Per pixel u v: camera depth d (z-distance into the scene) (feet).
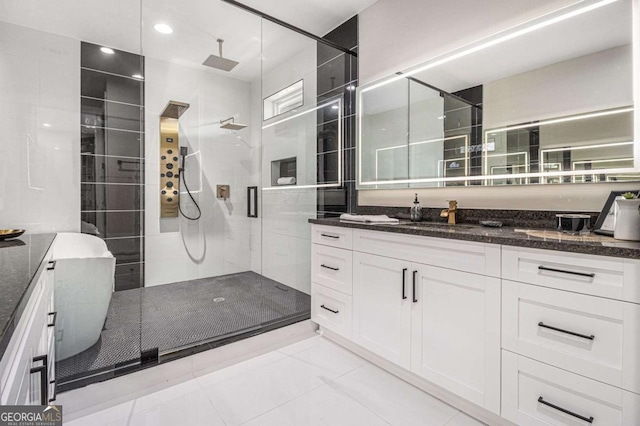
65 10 7.89
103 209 9.47
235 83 11.84
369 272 6.21
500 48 6.05
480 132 6.37
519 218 5.87
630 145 4.65
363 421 4.71
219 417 4.78
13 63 8.04
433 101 7.17
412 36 7.62
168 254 10.69
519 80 5.81
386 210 8.45
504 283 4.25
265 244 11.60
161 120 10.44
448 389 4.90
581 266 3.62
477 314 4.55
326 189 9.85
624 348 3.34
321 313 7.49
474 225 6.29
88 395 5.09
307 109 10.28
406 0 7.73
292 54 10.63
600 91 4.92
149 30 8.94
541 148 5.55
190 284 11.04
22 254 4.08
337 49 9.35
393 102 8.02
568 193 5.29
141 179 10.13
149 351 6.30
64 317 5.95
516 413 4.15
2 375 1.76
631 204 3.85
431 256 5.12
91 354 6.15
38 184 8.44
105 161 9.47
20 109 8.14
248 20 8.70
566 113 5.26
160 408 4.99
